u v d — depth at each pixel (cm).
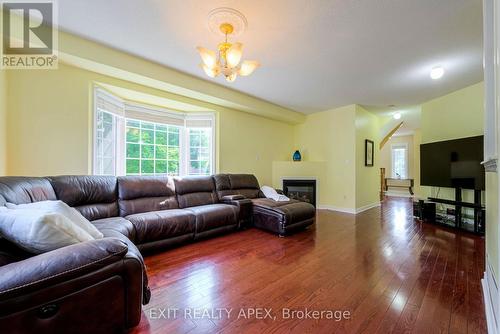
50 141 250
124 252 122
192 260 233
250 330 133
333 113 522
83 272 105
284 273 205
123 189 276
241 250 262
